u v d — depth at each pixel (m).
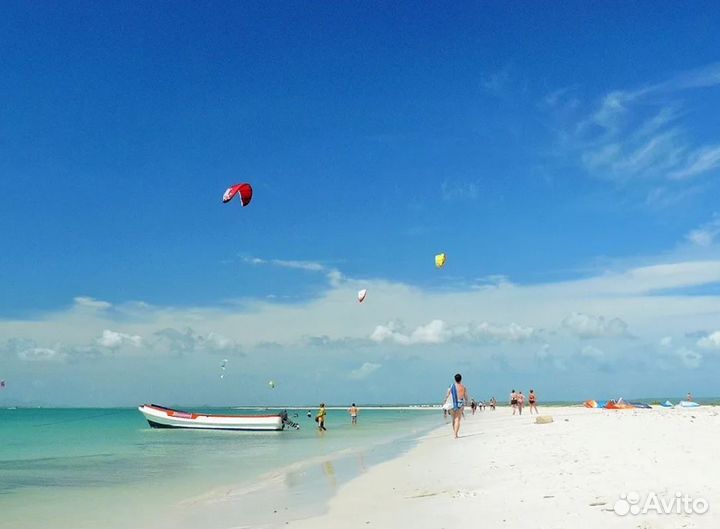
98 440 33.19
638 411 36.91
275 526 8.20
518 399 45.19
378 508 8.79
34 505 11.43
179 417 42.75
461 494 9.04
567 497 7.90
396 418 76.69
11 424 63.78
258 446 26.92
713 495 7.40
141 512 10.39
